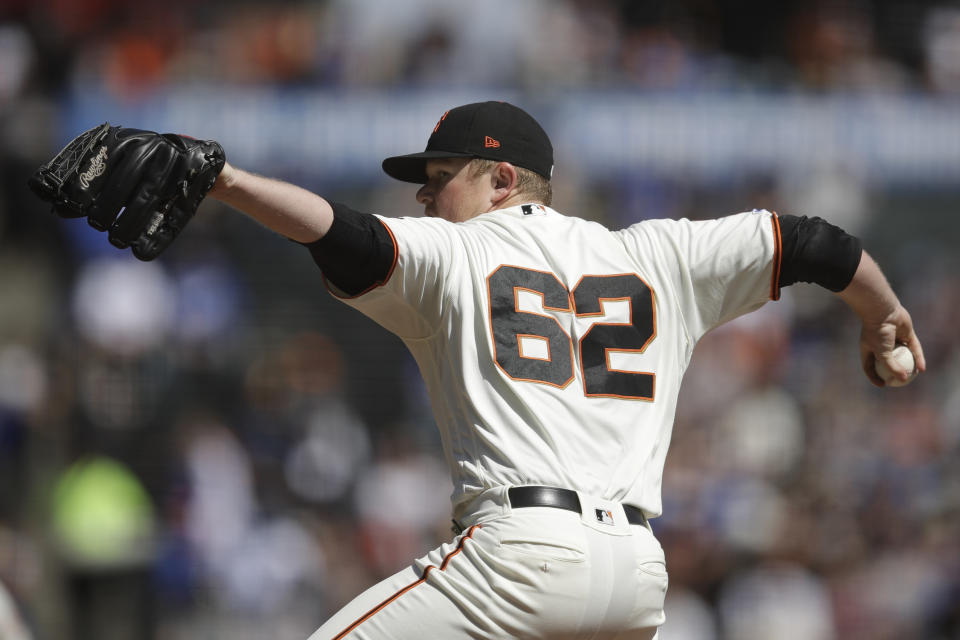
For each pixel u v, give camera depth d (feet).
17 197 122.52
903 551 108.58
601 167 126.00
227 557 96.68
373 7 139.03
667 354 33.01
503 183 35.35
